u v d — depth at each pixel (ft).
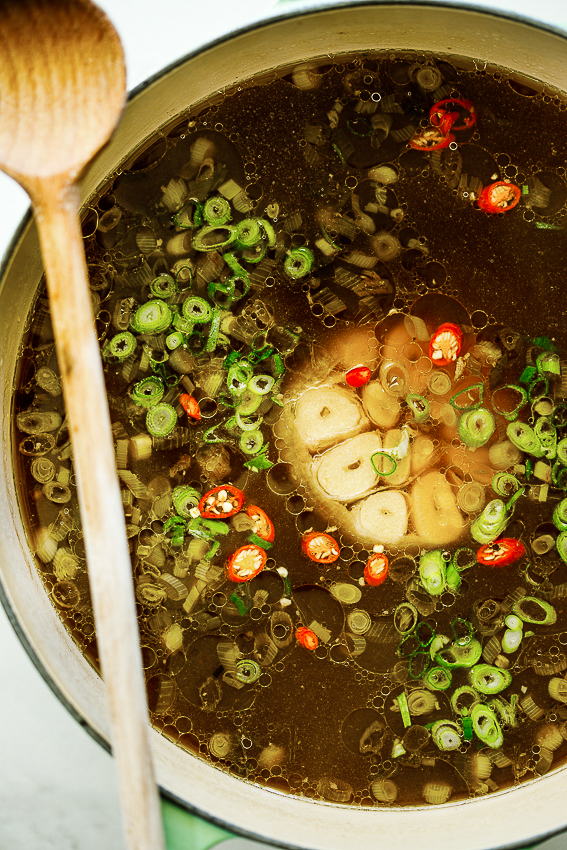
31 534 1.65
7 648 1.73
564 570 1.72
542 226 1.70
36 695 1.73
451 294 1.70
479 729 1.69
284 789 1.67
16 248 1.57
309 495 1.71
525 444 1.72
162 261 1.67
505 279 1.70
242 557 1.70
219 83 1.65
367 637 1.71
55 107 1.48
